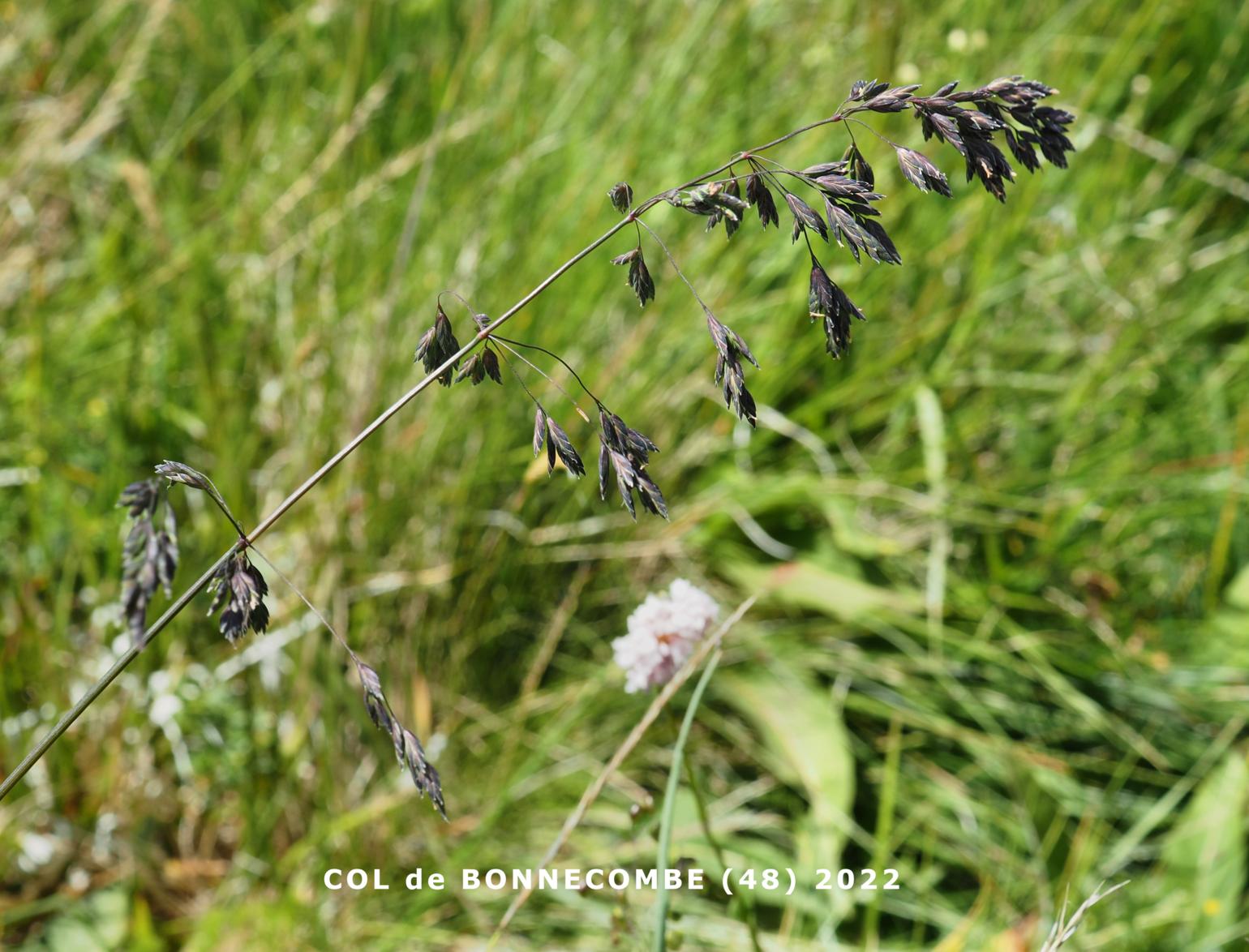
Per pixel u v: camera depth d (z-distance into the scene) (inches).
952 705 86.0
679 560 93.1
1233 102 124.4
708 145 107.4
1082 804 80.4
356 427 86.1
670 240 102.6
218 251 105.2
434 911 73.3
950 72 111.9
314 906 69.1
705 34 112.5
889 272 104.7
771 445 103.7
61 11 123.9
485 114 110.3
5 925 70.7
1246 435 98.4
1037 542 97.4
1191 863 73.7
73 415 93.6
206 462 93.0
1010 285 108.3
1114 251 113.0
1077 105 114.9
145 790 77.0
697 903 71.6
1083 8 117.2
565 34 118.8
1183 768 84.4
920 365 104.3
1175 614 96.5
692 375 98.7
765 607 91.0
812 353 103.3
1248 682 87.2
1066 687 84.7
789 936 70.0
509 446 93.4
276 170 111.7
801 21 122.6
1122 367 106.4
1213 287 113.2
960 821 80.0
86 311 100.2
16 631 77.9
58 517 86.0
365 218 108.3
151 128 122.0
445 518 89.0
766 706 82.0
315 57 123.6
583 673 87.0
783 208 103.7
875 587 90.7
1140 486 99.4
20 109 117.1
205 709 77.9
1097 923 71.6
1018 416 103.7
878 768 82.4
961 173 109.0
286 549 86.0
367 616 83.5
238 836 78.2
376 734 79.5
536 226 102.3
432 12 122.3
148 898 73.7
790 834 78.7
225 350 97.9
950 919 72.9
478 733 83.0
